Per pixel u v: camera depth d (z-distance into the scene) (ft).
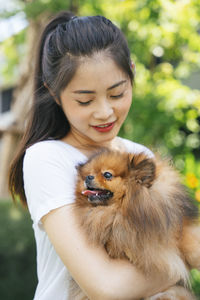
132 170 6.26
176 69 21.17
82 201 6.10
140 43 19.84
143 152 6.68
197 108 18.51
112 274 5.29
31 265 17.29
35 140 7.20
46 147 6.36
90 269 5.29
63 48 6.03
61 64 5.99
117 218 5.83
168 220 5.78
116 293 5.16
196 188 15.34
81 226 5.72
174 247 5.92
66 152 6.53
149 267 5.49
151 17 18.35
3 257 17.12
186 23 18.25
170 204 5.93
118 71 6.03
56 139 7.27
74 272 5.36
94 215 5.90
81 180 6.29
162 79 20.04
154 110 18.20
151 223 5.67
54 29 7.31
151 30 18.76
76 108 6.13
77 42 5.92
